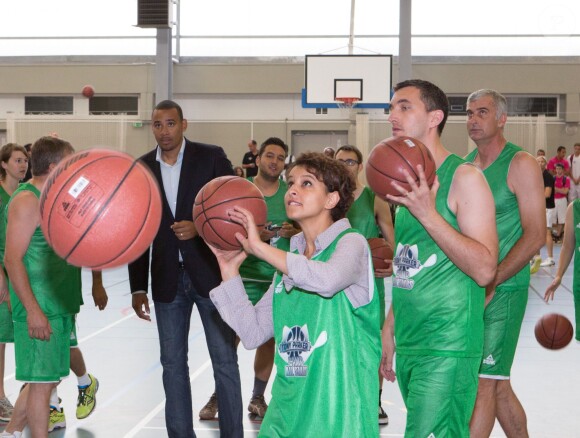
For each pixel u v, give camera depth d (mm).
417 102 3135
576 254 5312
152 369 6535
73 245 2553
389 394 5840
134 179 2641
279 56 22984
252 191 3078
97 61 23031
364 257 2668
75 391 5832
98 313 9438
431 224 2811
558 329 4676
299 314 2662
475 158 4211
